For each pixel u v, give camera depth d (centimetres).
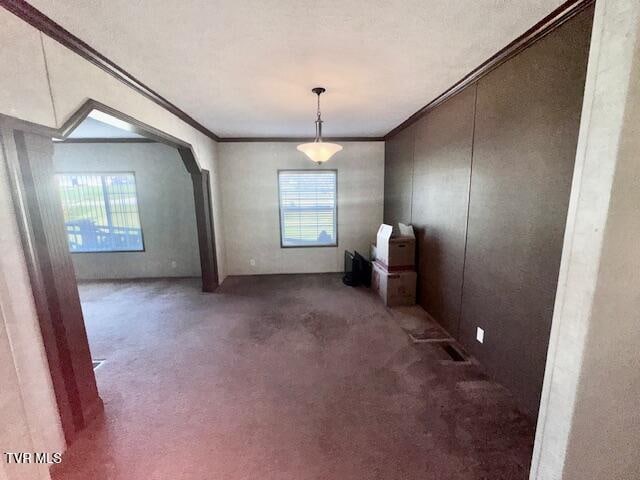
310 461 170
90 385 200
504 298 226
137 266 547
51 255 167
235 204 538
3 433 88
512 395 221
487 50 207
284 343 305
